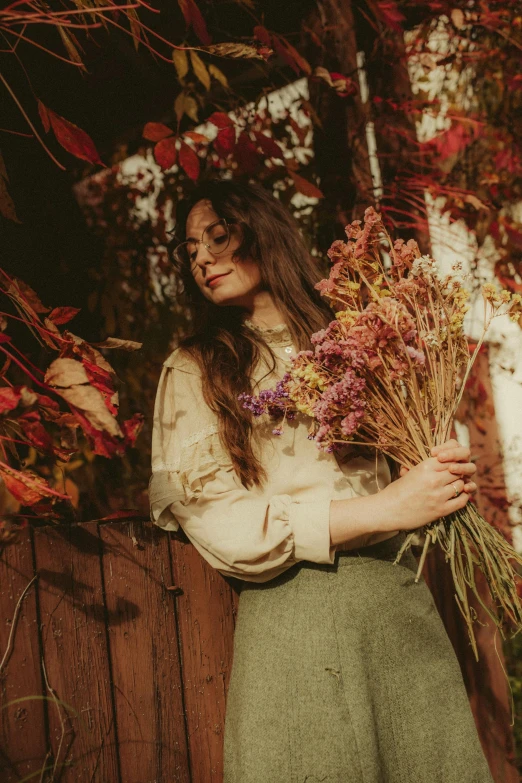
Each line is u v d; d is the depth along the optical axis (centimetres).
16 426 124
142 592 141
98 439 118
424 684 140
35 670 125
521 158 256
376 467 145
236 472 144
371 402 139
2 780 118
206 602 150
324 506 136
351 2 236
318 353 138
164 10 207
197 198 172
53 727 125
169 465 146
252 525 134
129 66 226
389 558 145
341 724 130
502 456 268
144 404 270
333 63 226
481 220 253
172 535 148
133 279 271
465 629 224
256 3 218
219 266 162
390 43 236
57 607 129
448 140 248
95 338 255
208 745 145
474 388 265
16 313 180
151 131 155
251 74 250
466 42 254
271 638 137
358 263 147
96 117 245
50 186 235
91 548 136
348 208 228
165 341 274
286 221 175
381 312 135
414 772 135
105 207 269
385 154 237
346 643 134
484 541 141
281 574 140
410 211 237
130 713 135
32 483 122
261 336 160
